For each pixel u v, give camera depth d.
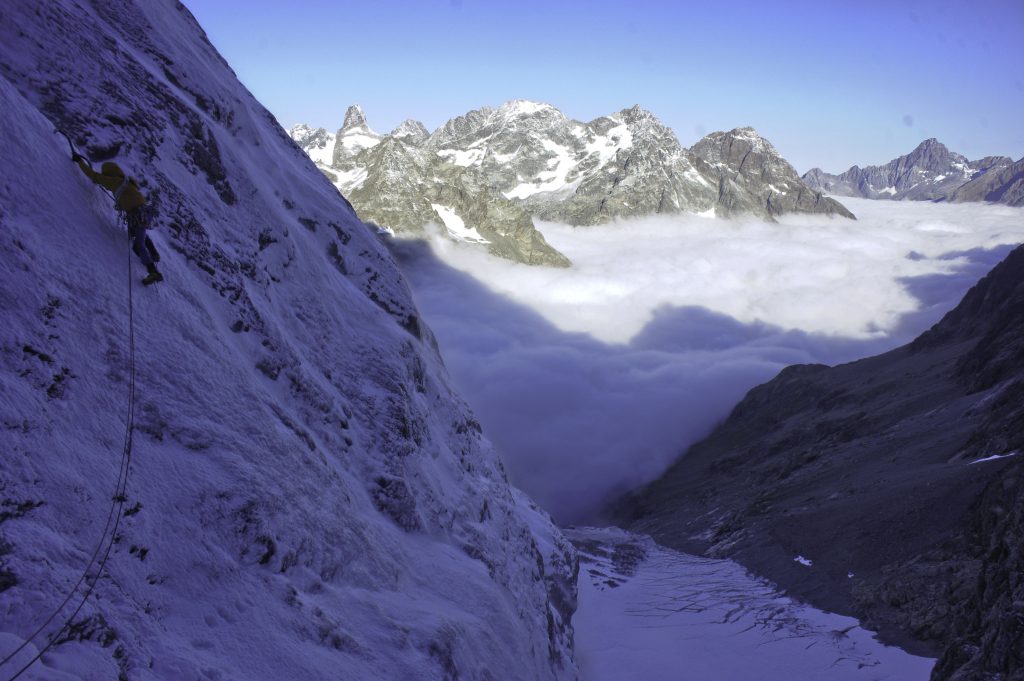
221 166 17.92
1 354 9.23
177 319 12.41
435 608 14.97
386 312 24.05
